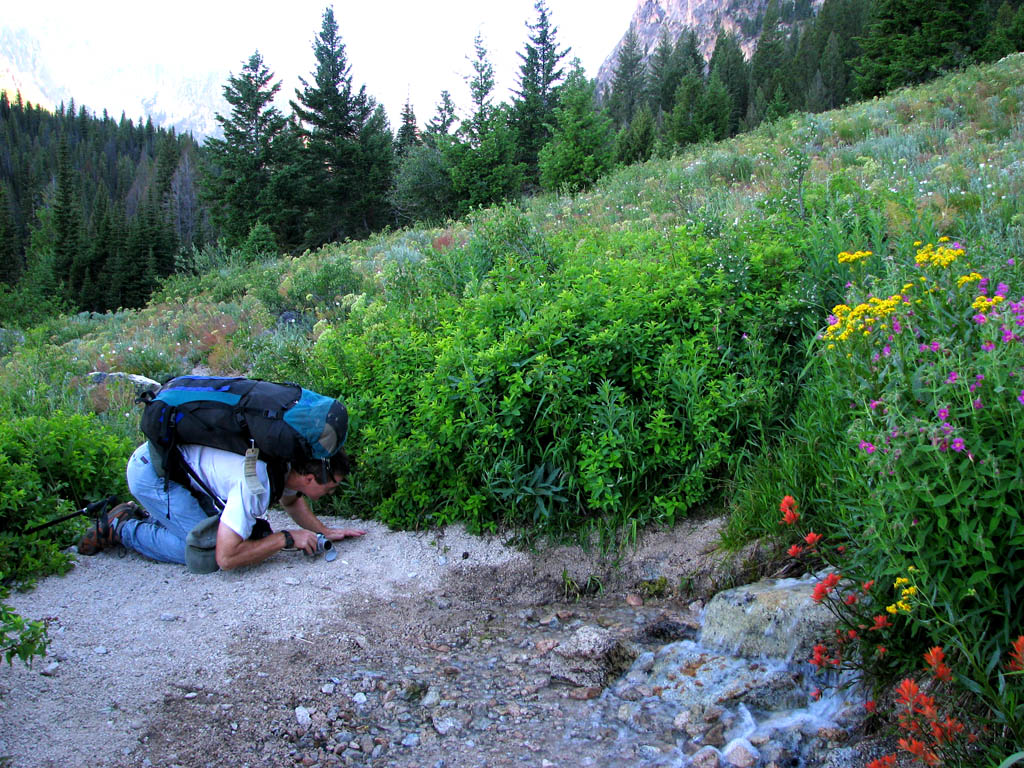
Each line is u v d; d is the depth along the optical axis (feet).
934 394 7.60
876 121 45.06
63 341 43.09
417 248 40.11
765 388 13.64
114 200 469.98
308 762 8.55
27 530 12.82
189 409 11.76
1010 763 5.77
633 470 13.21
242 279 47.26
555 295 16.62
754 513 12.10
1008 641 7.09
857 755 7.93
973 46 96.73
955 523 7.48
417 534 14.25
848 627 8.42
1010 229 17.63
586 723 9.34
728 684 9.62
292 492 13.37
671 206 33.63
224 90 147.43
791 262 15.83
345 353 17.90
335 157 153.38
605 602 12.46
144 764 8.17
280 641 10.87
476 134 89.51
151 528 12.97
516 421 13.78
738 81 296.71
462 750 8.86
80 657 9.96
